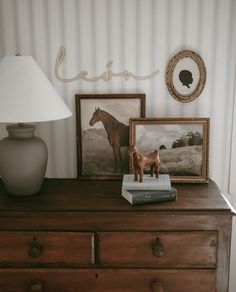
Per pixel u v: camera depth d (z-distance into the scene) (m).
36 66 1.57
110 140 1.90
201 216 1.48
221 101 1.87
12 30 1.85
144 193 1.53
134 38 1.83
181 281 1.54
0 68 1.54
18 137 1.61
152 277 1.54
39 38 1.85
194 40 1.82
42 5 1.82
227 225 1.49
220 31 1.81
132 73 1.86
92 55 1.85
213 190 1.71
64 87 1.89
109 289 1.56
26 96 1.47
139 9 1.81
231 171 1.94
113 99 1.86
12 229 1.52
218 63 1.84
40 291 1.54
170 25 1.81
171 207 1.50
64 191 1.71
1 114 1.43
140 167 1.58
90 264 1.53
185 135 1.82
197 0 1.79
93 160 1.91
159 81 1.87
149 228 1.50
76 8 1.82
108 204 1.54
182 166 1.83
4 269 1.55
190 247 1.51
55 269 1.55
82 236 1.51
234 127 1.89
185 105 1.88
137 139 1.83
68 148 1.95
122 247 1.51
